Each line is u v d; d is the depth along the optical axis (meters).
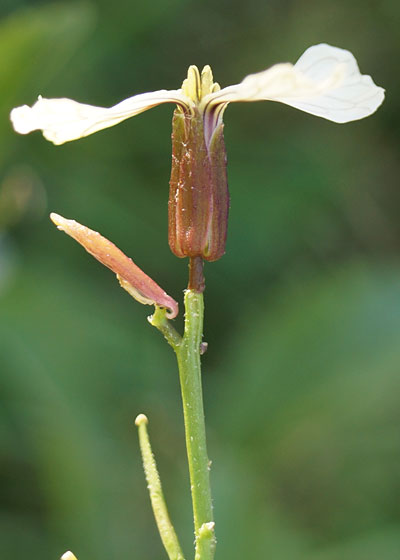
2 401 0.22
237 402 0.23
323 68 0.13
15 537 0.23
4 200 0.28
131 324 0.25
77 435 0.22
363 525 0.22
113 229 0.28
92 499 0.21
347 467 0.22
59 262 0.28
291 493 0.22
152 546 0.21
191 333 0.13
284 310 0.25
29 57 0.21
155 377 0.24
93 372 0.23
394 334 0.23
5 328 0.23
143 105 0.13
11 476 0.23
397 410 0.22
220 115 0.13
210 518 0.13
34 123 0.13
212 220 0.13
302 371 0.23
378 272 0.25
